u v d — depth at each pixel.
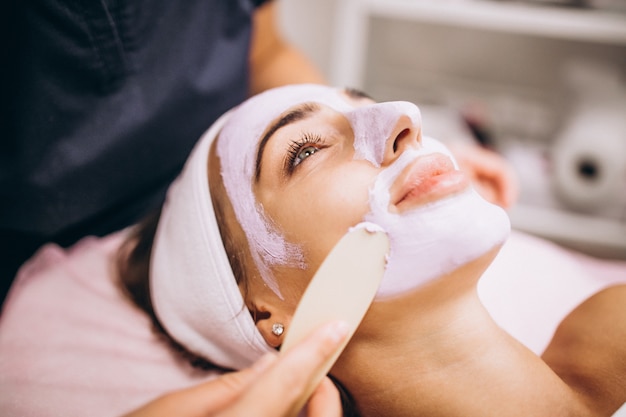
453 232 0.48
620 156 1.21
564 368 0.57
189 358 0.68
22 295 0.78
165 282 0.63
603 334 0.58
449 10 1.26
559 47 1.42
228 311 0.58
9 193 0.71
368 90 1.55
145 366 0.68
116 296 0.76
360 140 0.53
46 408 0.63
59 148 0.70
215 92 0.83
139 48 0.70
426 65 1.54
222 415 0.39
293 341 0.45
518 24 1.24
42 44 0.62
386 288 0.49
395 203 0.49
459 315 0.52
